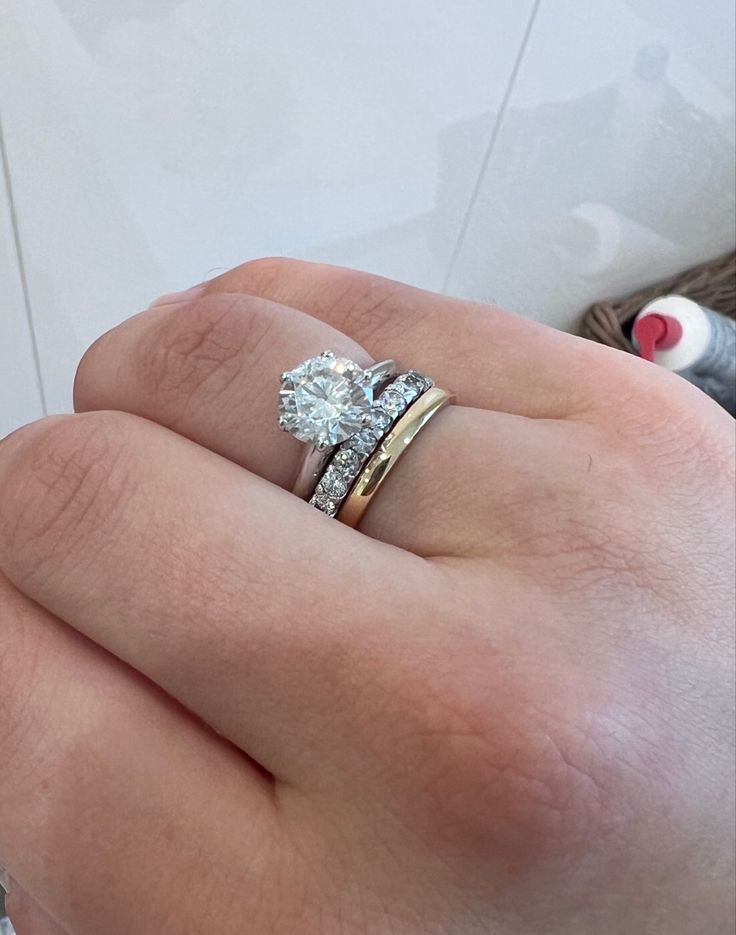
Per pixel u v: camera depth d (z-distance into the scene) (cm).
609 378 8
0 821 6
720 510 7
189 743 6
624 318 21
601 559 7
